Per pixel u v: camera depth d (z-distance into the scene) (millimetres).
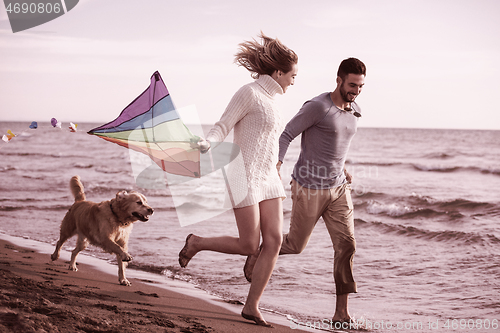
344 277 3615
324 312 3945
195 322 3107
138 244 7004
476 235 7355
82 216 5012
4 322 2309
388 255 6387
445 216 10312
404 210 10961
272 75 3043
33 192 14086
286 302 4266
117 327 2574
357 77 3465
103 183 16734
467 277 5031
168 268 5617
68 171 21469
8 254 5852
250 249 3016
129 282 4699
